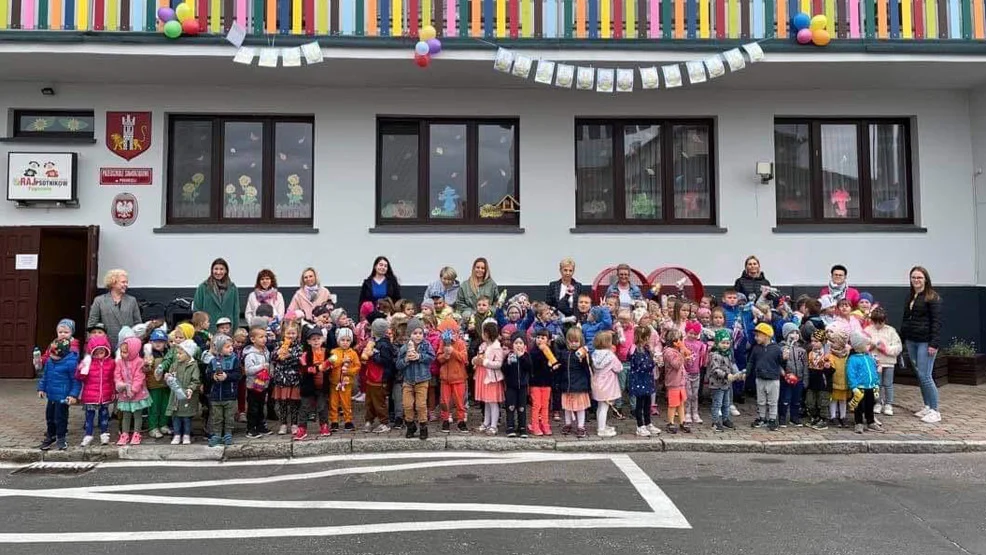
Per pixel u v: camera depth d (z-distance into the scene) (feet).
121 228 33.65
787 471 20.49
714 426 24.86
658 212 36.45
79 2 30.09
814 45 31.37
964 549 14.20
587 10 31.65
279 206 35.19
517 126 35.81
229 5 30.58
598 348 24.32
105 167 33.71
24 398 29.25
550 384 24.30
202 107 34.19
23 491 18.62
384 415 24.66
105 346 23.17
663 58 31.35
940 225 35.78
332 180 34.55
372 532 15.10
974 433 24.22
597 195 36.40
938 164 35.94
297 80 33.60
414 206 35.63
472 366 26.25
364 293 29.48
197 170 35.01
